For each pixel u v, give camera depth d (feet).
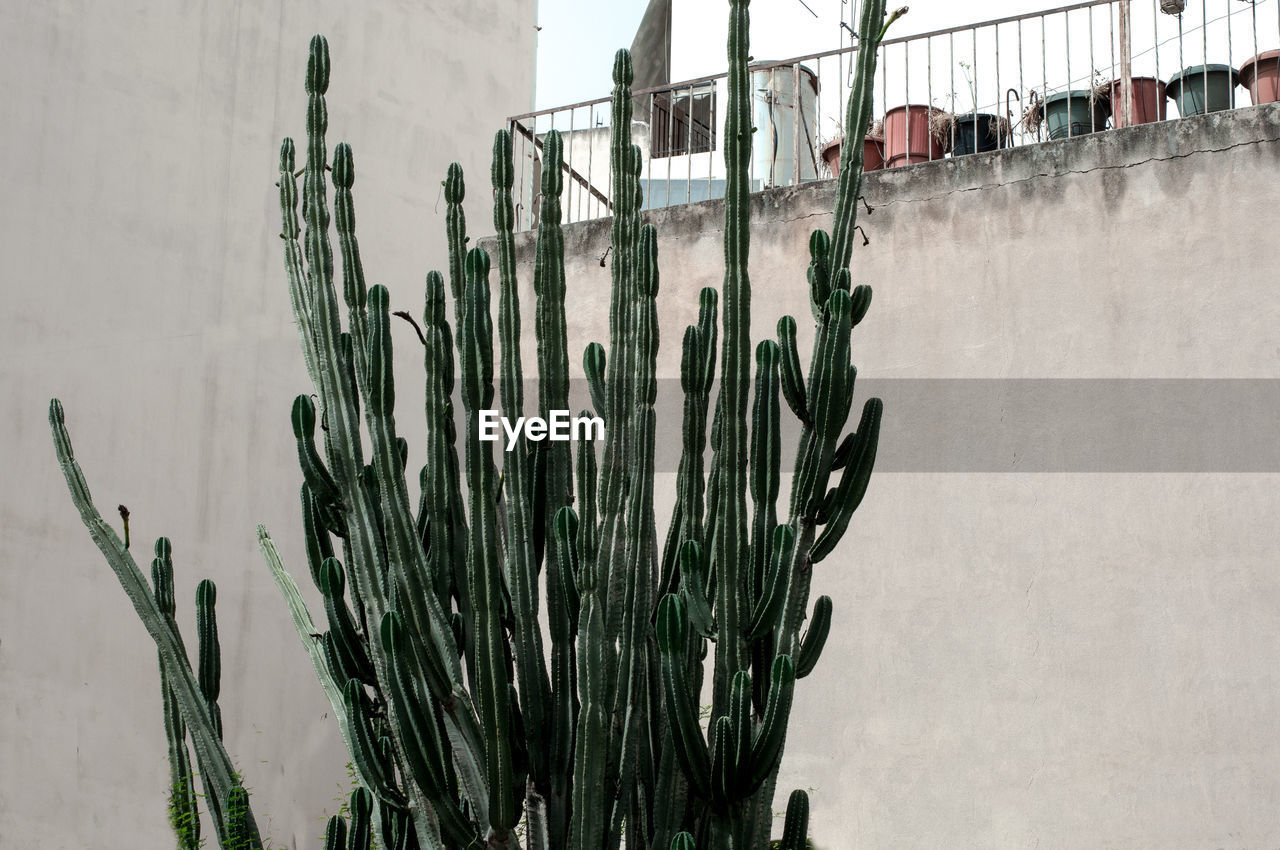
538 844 16.51
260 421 34.76
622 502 16.70
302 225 36.40
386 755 17.38
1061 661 25.94
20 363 30.89
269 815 32.68
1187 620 25.34
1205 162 27.48
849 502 16.87
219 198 35.06
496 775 15.81
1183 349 26.76
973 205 29.04
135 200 33.40
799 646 16.61
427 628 16.34
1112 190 28.02
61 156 32.35
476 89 41.78
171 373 33.27
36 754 29.68
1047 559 26.58
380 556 17.30
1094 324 27.48
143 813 31.07
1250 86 30.89
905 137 32.86
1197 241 27.14
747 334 16.87
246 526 33.94
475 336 16.83
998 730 26.02
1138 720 25.14
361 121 38.34
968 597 26.91
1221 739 24.57
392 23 39.81
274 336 35.47
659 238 32.09
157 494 32.42
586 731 15.83
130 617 31.78
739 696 15.70
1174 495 26.07
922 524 27.63
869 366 28.91
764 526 16.75
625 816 16.66
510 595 17.12
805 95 41.09
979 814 25.70
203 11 35.60
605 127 50.78
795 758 27.32
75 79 32.89
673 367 31.12
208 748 18.93
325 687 18.24
